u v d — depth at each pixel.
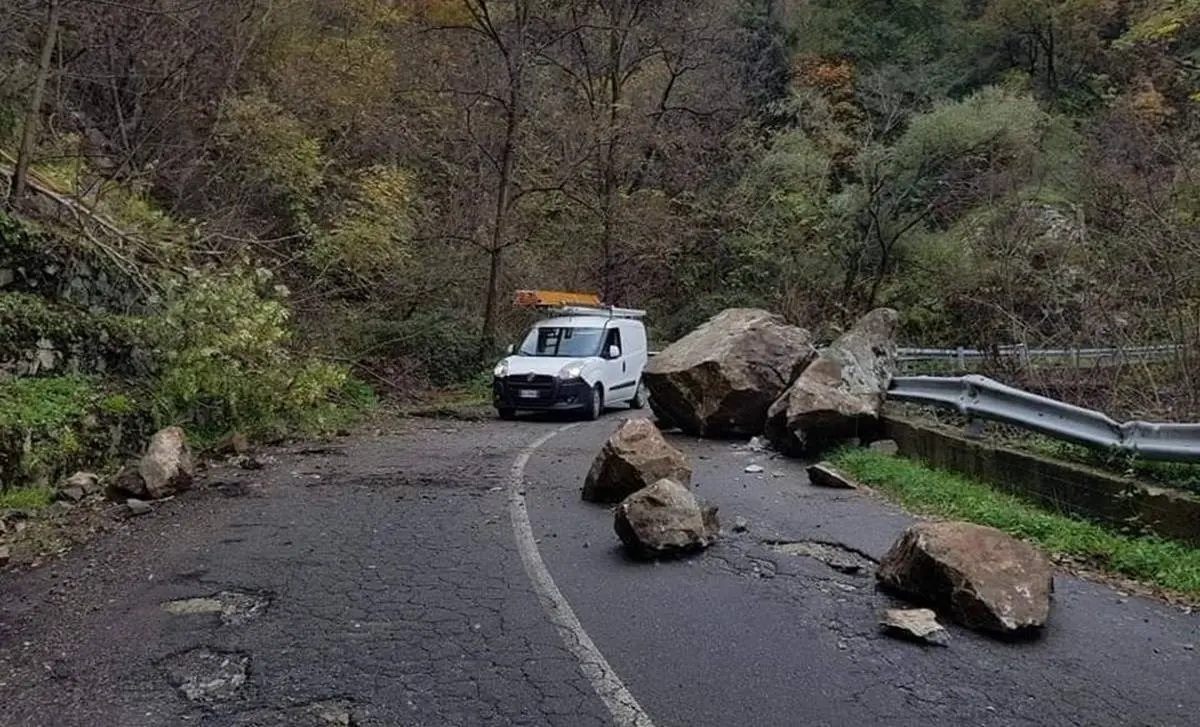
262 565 5.99
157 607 5.20
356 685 4.07
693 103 30.11
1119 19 32.62
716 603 5.16
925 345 23.44
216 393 11.78
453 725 3.67
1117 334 9.50
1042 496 7.20
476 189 24.16
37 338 10.08
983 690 3.99
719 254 29.53
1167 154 14.51
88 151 16.50
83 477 8.50
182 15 17.34
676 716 3.73
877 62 34.28
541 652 4.43
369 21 26.14
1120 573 5.69
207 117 19.52
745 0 35.59
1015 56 36.31
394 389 18.20
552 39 23.25
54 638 4.72
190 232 15.36
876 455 9.43
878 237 27.03
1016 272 13.35
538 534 6.78
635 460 7.71
